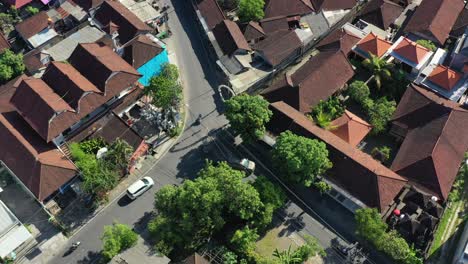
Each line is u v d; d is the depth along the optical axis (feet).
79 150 228.43
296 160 204.64
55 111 224.94
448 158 221.05
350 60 279.49
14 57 268.00
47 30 295.48
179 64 287.48
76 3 306.96
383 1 299.38
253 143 247.09
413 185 217.77
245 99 231.09
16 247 203.72
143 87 259.60
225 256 196.44
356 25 299.17
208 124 256.52
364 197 210.38
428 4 294.66
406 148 228.43
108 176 220.02
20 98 236.63
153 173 237.25
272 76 273.33
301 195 226.17
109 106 248.11
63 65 250.16
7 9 317.22
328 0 304.50
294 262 197.88
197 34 305.73
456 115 233.35
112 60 253.65
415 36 286.87
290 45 274.57
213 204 198.18
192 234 203.92
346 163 216.74
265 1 302.04
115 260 192.03
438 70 256.73
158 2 324.19
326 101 253.85
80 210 223.71
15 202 227.40
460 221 216.13
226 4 315.58
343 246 208.85
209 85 275.59
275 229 215.10
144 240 205.26
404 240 197.47
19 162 220.43
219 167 212.84
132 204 226.38
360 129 236.84
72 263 207.82
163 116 251.39
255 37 286.05
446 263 203.00
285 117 236.22
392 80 260.83
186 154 244.42
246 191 196.85
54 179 215.92
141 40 271.08
